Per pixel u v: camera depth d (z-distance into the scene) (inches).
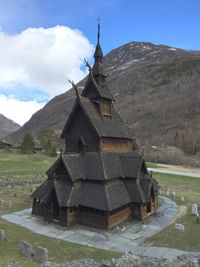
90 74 1296.8
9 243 838.5
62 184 1143.0
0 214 1238.9
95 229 1061.1
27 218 1188.5
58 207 1133.7
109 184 1134.4
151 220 1191.6
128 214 1173.1
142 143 5157.5
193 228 1090.1
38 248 709.3
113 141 1272.1
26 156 3622.0
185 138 4867.1
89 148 1203.2
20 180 2110.0
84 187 1140.5
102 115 1282.0
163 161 4050.2
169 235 1010.1
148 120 6909.5
